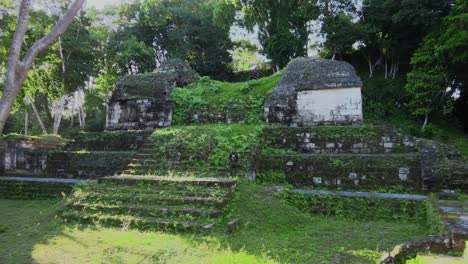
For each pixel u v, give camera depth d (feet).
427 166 30.55
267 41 80.84
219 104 47.32
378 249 18.61
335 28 74.13
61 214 25.46
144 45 82.07
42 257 17.11
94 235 20.94
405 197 27.61
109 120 49.75
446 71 56.34
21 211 30.22
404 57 79.10
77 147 46.39
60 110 81.61
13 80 15.34
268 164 34.58
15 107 72.18
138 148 42.68
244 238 20.35
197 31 91.56
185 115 47.52
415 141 34.01
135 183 28.78
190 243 19.02
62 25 17.01
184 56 88.74
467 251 11.19
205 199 24.43
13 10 54.19
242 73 96.37
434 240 14.85
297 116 42.32
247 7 80.43
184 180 27.78
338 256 17.28
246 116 45.24
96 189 28.27
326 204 27.96
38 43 16.30
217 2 88.28
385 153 34.68
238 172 32.19
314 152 36.99
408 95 64.95
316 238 20.92
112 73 86.33
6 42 53.36
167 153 36.19
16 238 20.81
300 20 81.66
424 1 64.28
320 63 44.86
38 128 103.35
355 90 40.91
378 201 27.22
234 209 23.95
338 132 36.81
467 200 26.81
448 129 62.54
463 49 49.29
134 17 89.10
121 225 23.03
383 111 68.44
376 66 83.41
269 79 50.52
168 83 50.03
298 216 25.40
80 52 77.05
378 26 73.92
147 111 48.14
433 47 58.59
